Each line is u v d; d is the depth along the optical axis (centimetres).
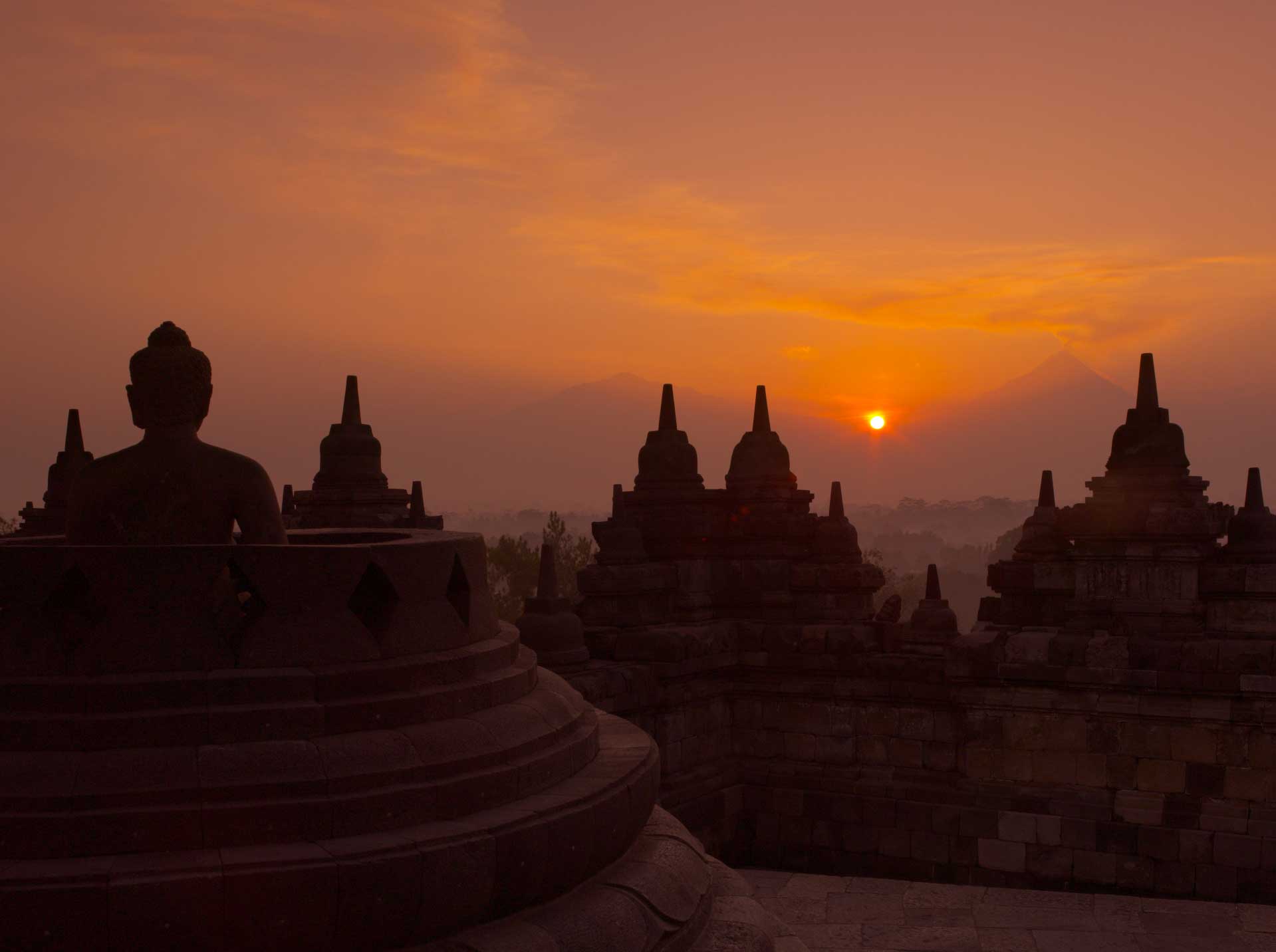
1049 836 1634
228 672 620
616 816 703
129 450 705
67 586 681
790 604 1906
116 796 566
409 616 690
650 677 1706
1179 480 1677
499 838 612
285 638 642
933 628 1830
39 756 580
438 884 587
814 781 1814
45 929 526
